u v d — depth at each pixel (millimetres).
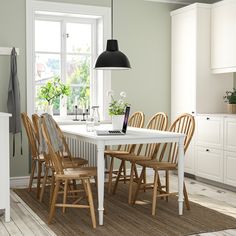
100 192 3898
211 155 5707
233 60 5668
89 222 3984
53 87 5914
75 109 6285
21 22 5730
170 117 6668
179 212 4250
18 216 4184
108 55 4875
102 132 4293
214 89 6168
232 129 5320
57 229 3766
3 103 5684
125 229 3775
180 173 4262
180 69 6391
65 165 4375
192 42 6102
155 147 4785
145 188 4711
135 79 6449
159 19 6559
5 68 5672
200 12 6035
